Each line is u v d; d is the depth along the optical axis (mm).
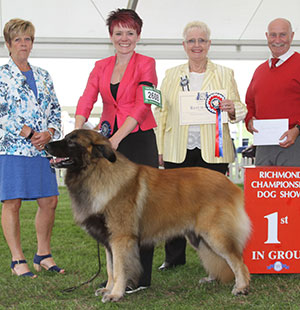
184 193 3834
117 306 3502
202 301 3662
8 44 4473
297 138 4715
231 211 3863
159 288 4090
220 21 10055
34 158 4551
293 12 9625
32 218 8250
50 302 3613
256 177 4352
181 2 9125
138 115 3922
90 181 3676
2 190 4402
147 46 10898
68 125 14023
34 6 9195
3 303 3664
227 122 4570
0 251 5621
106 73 4188
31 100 4516
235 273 3812
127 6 9227
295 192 4363
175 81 4793
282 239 4379
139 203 3723
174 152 4715
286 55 4770
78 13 9508
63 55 10664
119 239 3660
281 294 3797
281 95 4711
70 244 6023
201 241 4055
